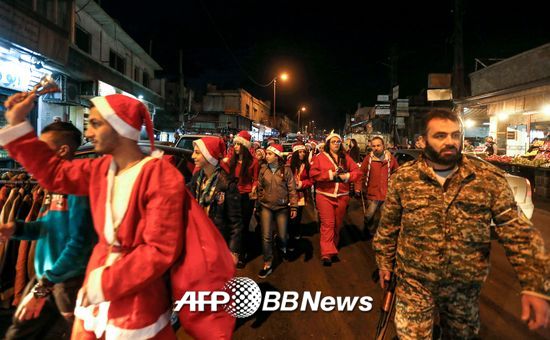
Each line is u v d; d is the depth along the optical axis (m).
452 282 2.09
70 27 12.29
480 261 2.08
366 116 44.91
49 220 2.34
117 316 1.65
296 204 5.30
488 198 2.05
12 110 1.78
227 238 3.93
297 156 7.71
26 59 10.02
